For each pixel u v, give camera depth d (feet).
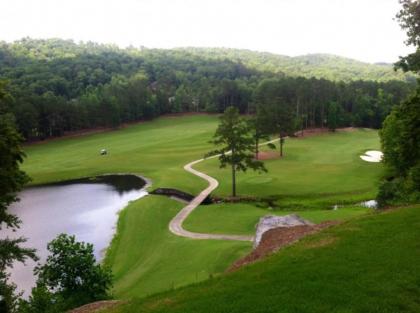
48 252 130.93
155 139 369.71
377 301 47.42
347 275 54.19
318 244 69.05
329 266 57.47
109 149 330.95
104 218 169.17
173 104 549.95
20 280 111.04
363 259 59.11
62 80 586.04
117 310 58.39
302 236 81.05
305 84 421.18
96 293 77.36
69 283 78.18
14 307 69.05
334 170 231.30
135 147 335.06
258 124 269.85
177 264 110.01
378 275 53.57
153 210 169.99
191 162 274.98
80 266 78.33
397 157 153.38
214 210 167.12
